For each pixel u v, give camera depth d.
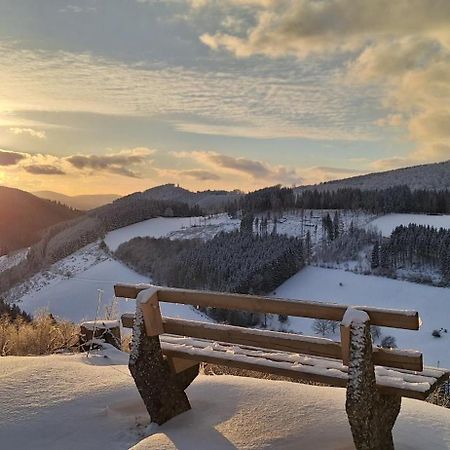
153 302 3.64
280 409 3.62
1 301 20.16
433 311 67.38
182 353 3.60
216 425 3.47
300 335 3.32
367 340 2.93
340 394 3.87
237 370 6.40
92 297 78.56
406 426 3.53
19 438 3.37
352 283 77.75
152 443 3.19
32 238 130.75
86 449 3.27
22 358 4.83
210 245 90.62
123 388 4.06
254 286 76.19
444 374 3.13
